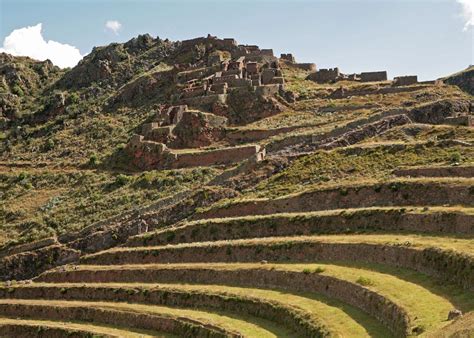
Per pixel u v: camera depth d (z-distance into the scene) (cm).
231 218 9225
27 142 16225
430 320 4762
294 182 9888
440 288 5472
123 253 9562
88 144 14975
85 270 9419
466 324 4316
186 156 12325
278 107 13762
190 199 10456
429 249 5981
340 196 8575
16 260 10456
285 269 7162
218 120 13388
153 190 11512
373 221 7550
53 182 13362
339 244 7162
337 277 6372
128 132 14775
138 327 7544
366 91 14162
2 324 8481
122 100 17175
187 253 8806
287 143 11556
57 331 7925
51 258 10362
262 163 10812
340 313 5841
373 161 9731
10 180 13825
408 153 9625
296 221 8362
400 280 5888
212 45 18700
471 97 13038
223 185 10606
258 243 8156
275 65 16712
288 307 6325
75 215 11438
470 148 9194
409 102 12756
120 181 12306
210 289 7550
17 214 12069
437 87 13688
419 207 7394
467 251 5556
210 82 15100
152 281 8562
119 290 8488
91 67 19838
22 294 9506
